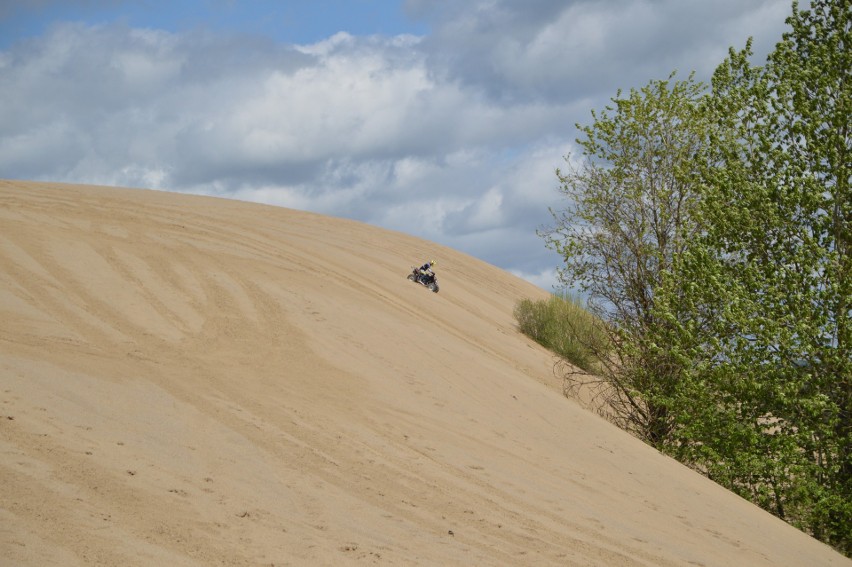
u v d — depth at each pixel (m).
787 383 20.58
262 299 22.59
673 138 27.38
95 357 14.72
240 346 18.53
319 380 17.52
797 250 21.33
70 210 33.38
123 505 8.85
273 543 8.99
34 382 12.22
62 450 9.93
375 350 20.89
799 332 20.58
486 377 21.86
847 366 20.25
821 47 22.80
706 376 22.33
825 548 17.64
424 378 19.88
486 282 49.81
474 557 10.41
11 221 25.05
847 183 21.56
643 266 27.25
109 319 17.92
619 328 27.05
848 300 20.39
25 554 7.01
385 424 15.89
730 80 25.38
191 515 9.14
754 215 22.33
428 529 11.14
